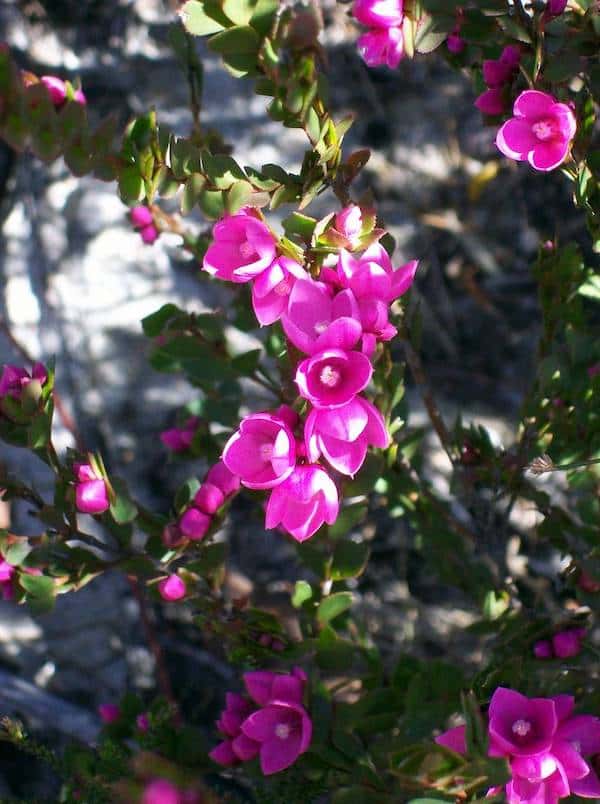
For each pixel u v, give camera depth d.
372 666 0.27
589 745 0.20
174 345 0.27
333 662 0.24
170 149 0.19
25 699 0.35
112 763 0.25
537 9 0.21
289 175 0.19
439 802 0.18
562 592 0.28
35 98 0.17
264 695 0.22
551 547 0.34
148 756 0.20
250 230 0.17
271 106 0.19
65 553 0.23
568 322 0.27
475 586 0.29
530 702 0.19
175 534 0.23
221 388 0.29
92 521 0.35
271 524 0.18
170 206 0.34
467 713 0.18
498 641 0.26
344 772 0.23
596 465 0.26
